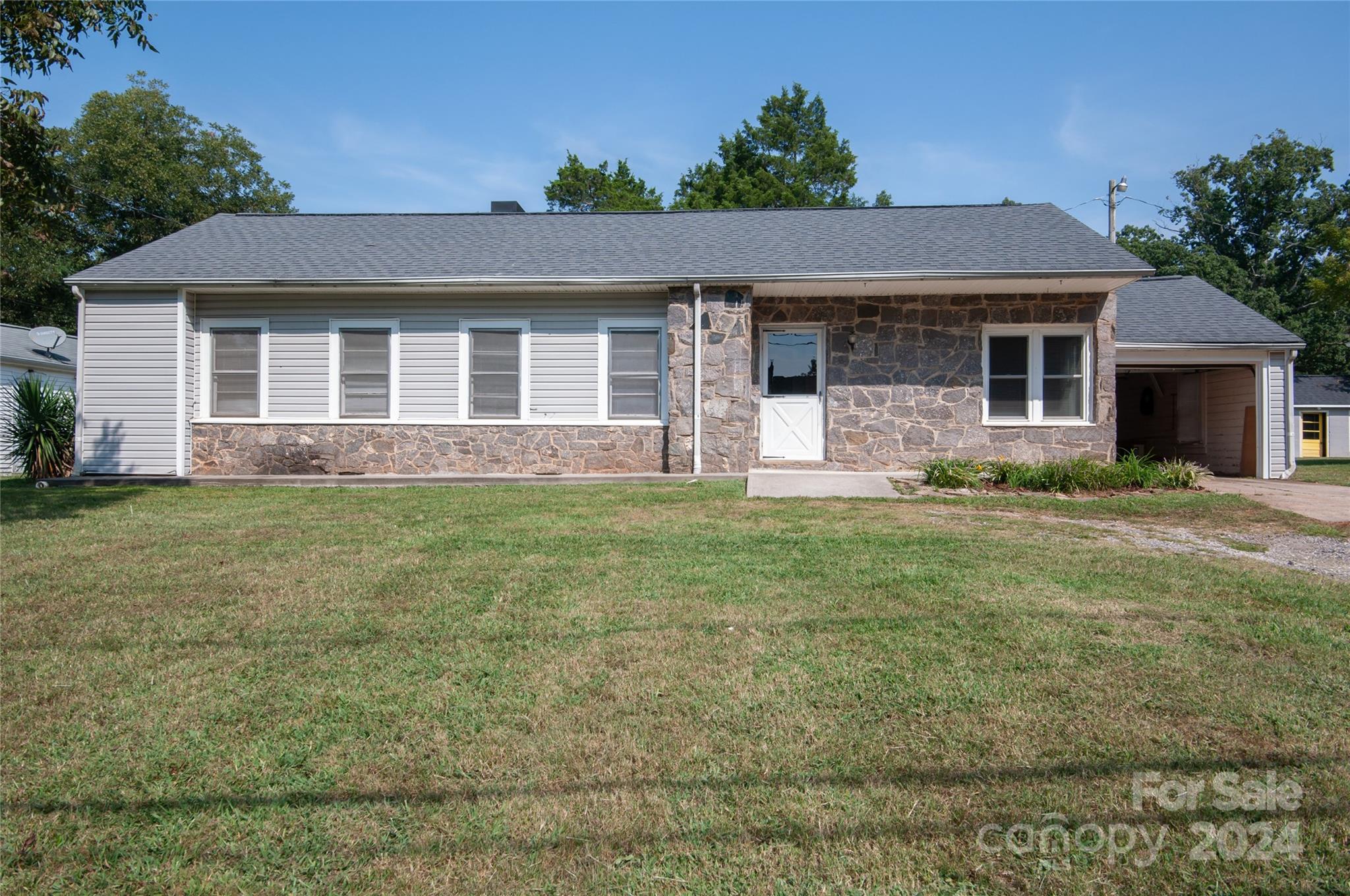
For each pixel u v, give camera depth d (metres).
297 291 11.70
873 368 11.92
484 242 13.10
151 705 3.23
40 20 7.64
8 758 2.81
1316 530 7.50
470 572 5.35
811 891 2.11
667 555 5.86
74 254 31.14
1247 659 3.65
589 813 2.46
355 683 3.44
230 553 6.01
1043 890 2.11
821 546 6.22
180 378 11.68
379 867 2.22
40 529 7.09
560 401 12.01
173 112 34.25
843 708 3.16
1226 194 38.62
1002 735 2.91
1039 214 13.38
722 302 11.34
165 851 2.30
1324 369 35.34
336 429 12.02
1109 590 4.85
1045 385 11.91
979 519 7.74
